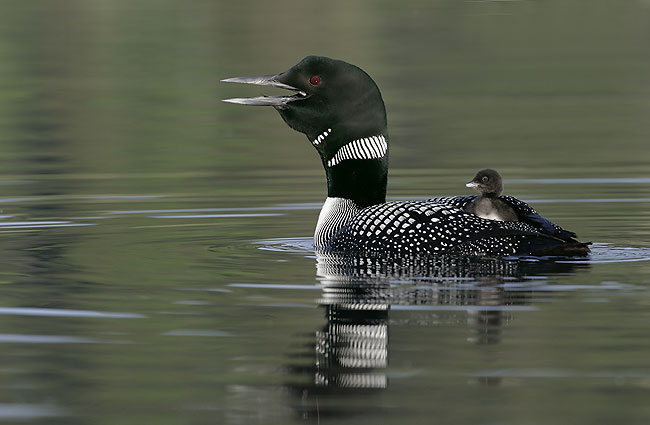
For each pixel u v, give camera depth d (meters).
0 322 8.65
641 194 15.30
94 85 28.41
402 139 21.62
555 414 6.61
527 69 30.66
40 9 41.12
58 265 10.85
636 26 37.31
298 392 7.08
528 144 20.83
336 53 32.31
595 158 19.06
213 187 16.64
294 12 40.19
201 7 41.69
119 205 14.94
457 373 7.32
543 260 10.46
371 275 10.12
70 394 7.05
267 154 20.41
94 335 8.28
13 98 26.66
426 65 31.09
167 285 9.90
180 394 7.06
